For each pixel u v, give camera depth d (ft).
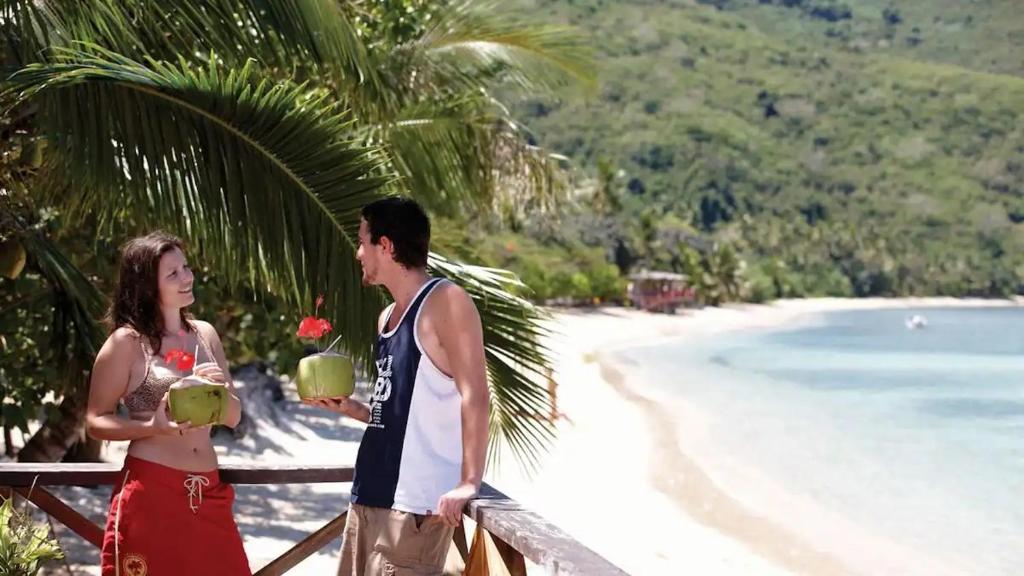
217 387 10.86
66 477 12.37
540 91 36.35
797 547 36.45
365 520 9.64
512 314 15.62
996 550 37.76
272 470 12.34
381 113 28.14
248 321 24.66
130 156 14.66
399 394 9.43
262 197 15.23
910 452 61.98
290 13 17.17
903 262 501.15
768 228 478.18
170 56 16.97
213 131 14.97
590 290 232.12
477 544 9.58
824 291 460.96
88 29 15.74
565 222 262.67
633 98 618.44
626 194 525.75
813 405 86.33
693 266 297.94
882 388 105.09
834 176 581.12
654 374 111.24
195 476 11.60
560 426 61.67
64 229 19.31
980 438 69.51
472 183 34.37
